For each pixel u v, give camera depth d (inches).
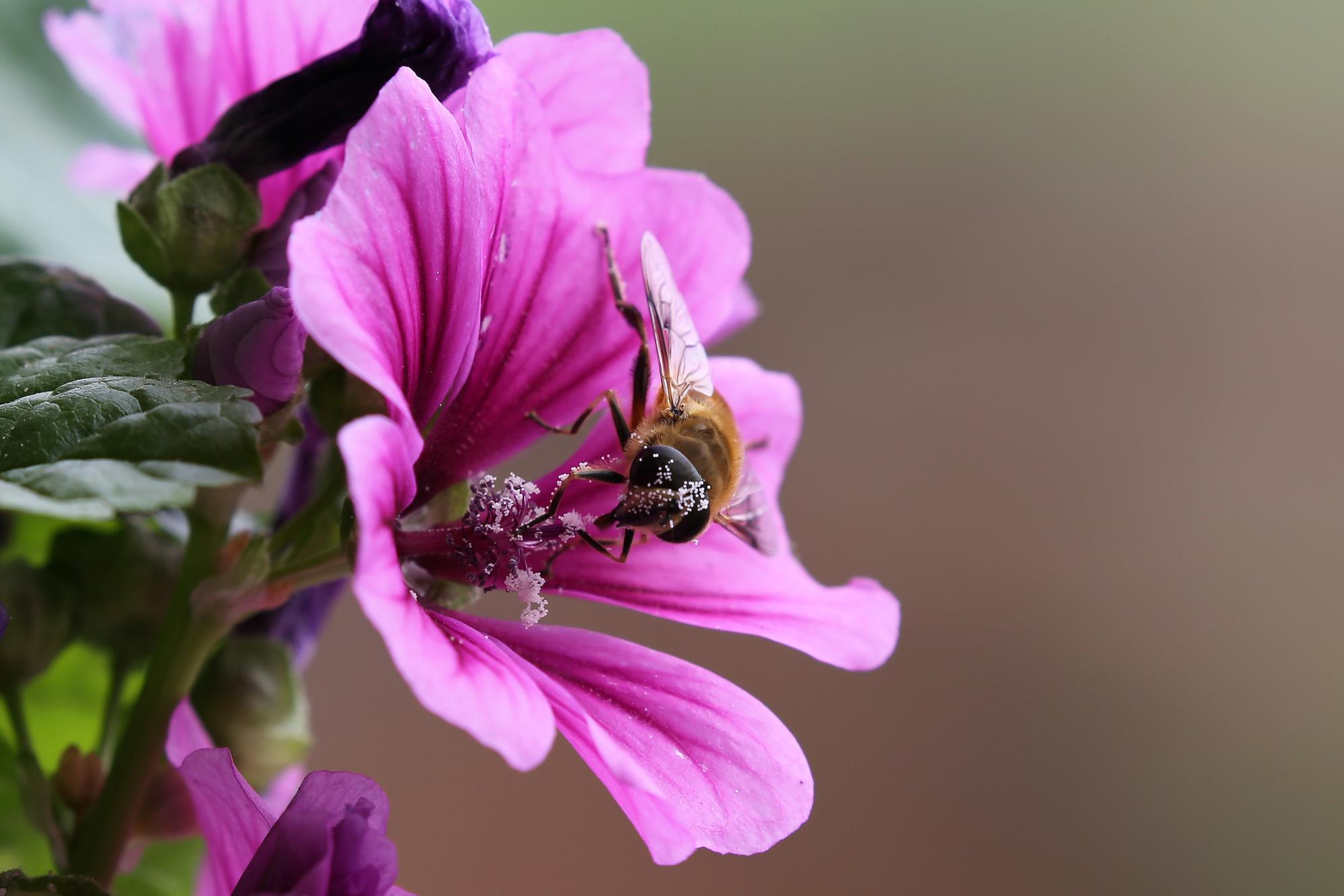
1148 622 18.6
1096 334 19.8
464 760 16.5
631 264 9.2
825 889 16.8
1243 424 19.5
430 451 9.0
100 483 8.3
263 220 9.3
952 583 18.5
